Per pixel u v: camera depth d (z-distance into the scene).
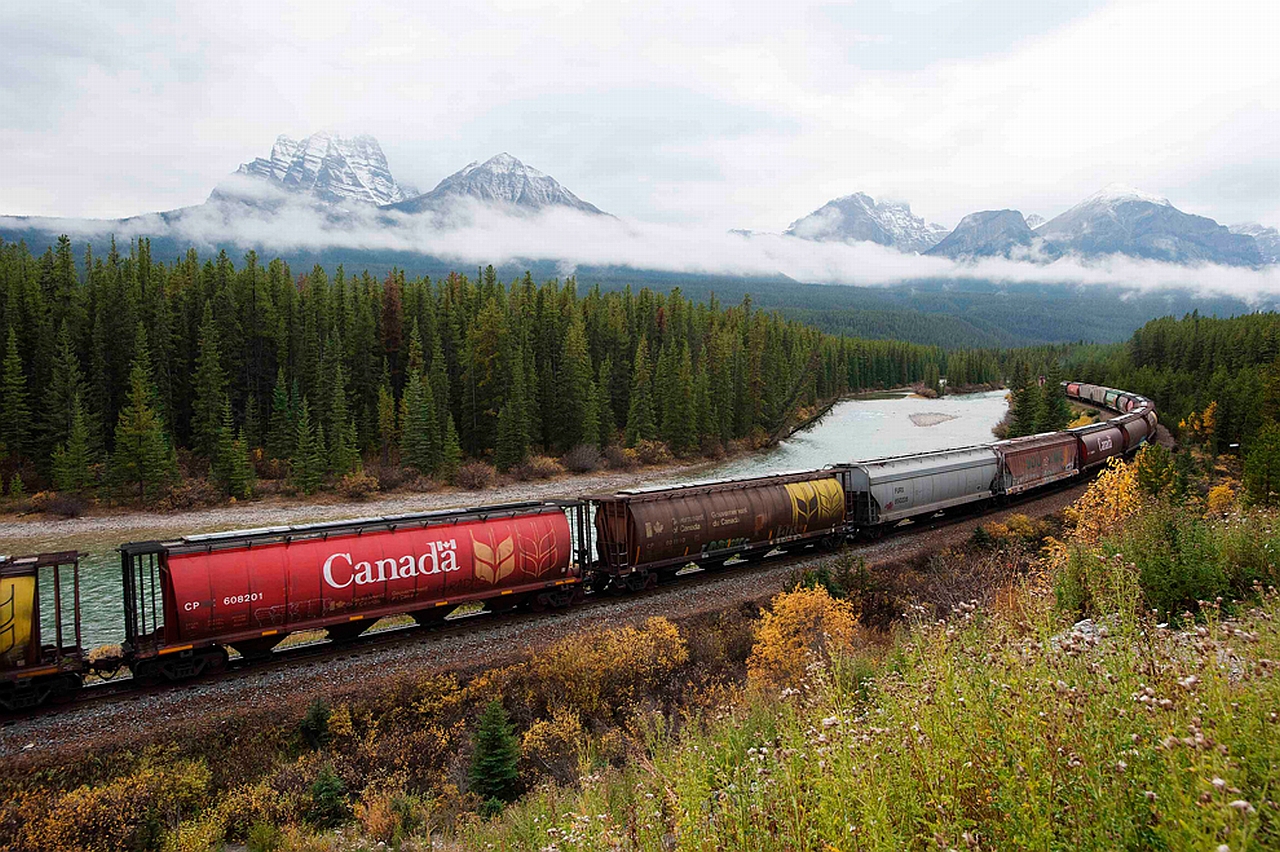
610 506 28.66
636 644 22.52
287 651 22.39
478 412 88.56
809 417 127.44
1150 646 6.93
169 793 16.44
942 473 39.31
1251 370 85.19
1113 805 4.65
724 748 9.78
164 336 77.31
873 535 36.75
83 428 65.75
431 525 24.30
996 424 111.25
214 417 74.94
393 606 22.98
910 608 11.15
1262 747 4.68
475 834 13.39
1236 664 6.46
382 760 18.36
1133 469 36.91
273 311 86.62
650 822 7.77
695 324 123.06
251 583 20.58
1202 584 12.38
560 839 8.71
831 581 27.50
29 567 18.55
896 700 7.70
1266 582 12.43
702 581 30.31
